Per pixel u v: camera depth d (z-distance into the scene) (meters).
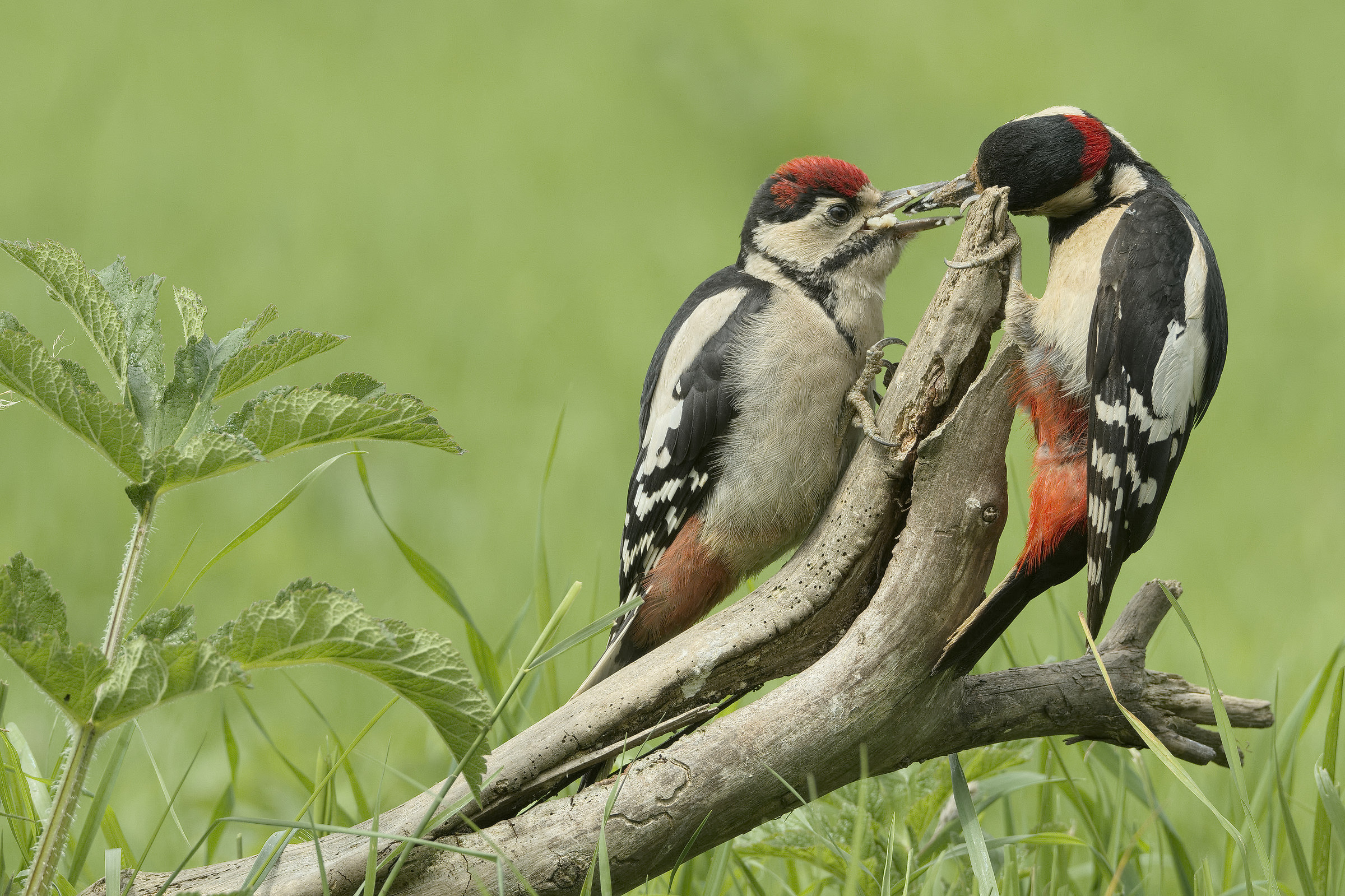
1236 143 35.34
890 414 6.36
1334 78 41.06
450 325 22.41
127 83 33.53
